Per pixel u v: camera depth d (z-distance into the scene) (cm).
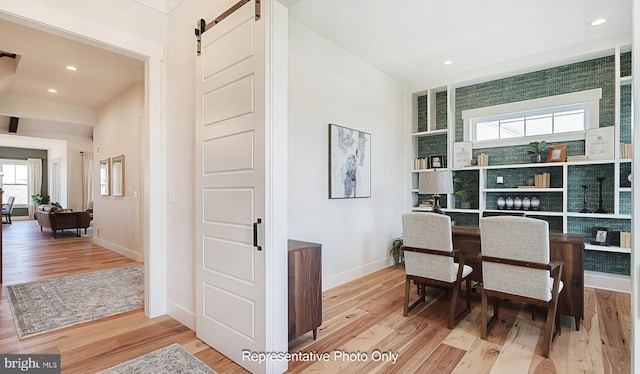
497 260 241
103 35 255
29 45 383
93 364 211
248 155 204
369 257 445
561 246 263
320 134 369
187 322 270
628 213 372
